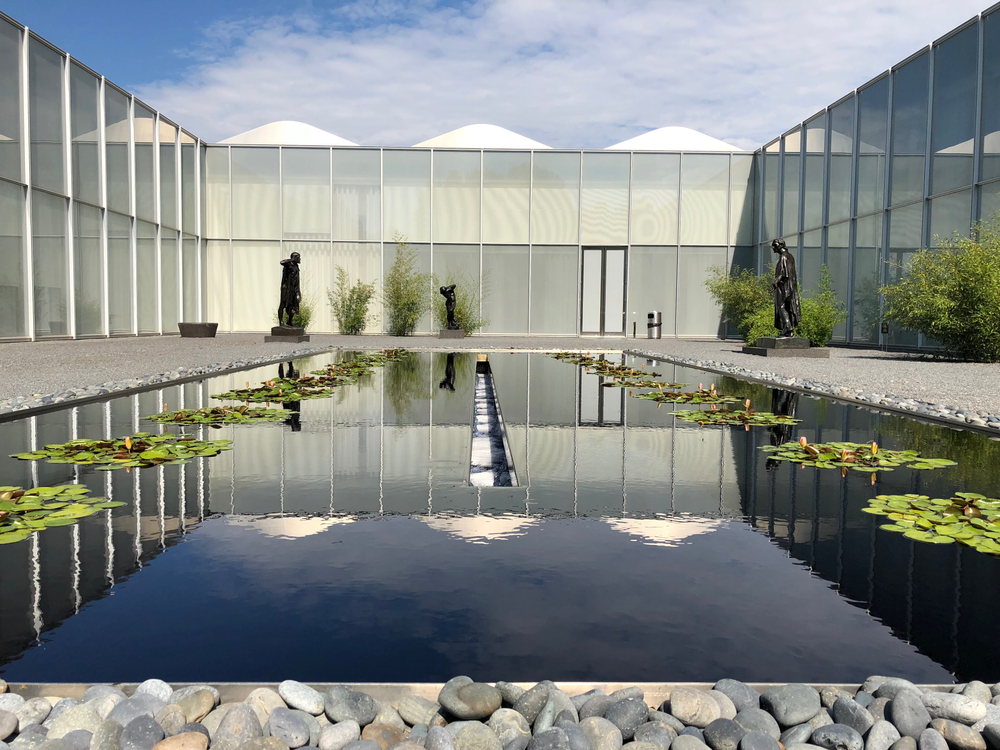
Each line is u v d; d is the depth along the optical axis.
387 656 1.71
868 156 16.92
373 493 3.35
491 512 3.02
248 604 2.01
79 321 16.11
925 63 14.82
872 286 16.75
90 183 16.45
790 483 3.62
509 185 23.14
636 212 23.23
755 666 1.69
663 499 3.27
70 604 2.01
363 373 9.73
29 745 1.38
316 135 34.84
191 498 3.24
